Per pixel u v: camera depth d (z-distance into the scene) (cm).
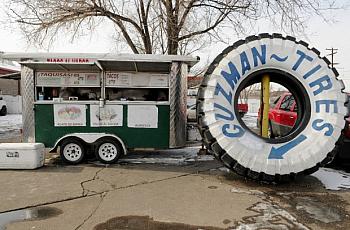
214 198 464
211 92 523
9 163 621
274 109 898
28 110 685
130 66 684
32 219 384
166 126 690
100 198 460
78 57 639
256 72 536
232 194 483
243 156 507
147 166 664
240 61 528
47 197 461
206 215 402
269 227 368
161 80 718
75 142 676
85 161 704
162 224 373
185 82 701
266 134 596
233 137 514
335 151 521
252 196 475
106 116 682
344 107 524
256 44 532
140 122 686
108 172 608
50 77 701
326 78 529
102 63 660
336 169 657
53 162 694
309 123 527
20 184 525
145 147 689
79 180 550
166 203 442
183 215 401
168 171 622
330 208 429
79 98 725
